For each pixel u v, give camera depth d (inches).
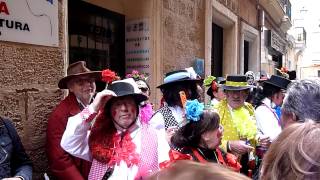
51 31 125.6
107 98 95.6
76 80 116.3
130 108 98.8
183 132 96.8
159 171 30.0
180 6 245.3
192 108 95.0
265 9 549.6
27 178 96.3
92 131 99.3
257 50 504.7
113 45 208.7
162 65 215.2
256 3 487.5
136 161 94.5
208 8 295.6
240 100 135.7
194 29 271.4
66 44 133.9
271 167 44.0
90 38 187.6
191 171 28.8
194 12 271.0
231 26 386.3
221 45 389.1
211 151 95.7
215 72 375.2
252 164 126.9
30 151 117.4
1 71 107.1
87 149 99.5
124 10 215.2
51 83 126.0
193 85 121.7
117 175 93.8
